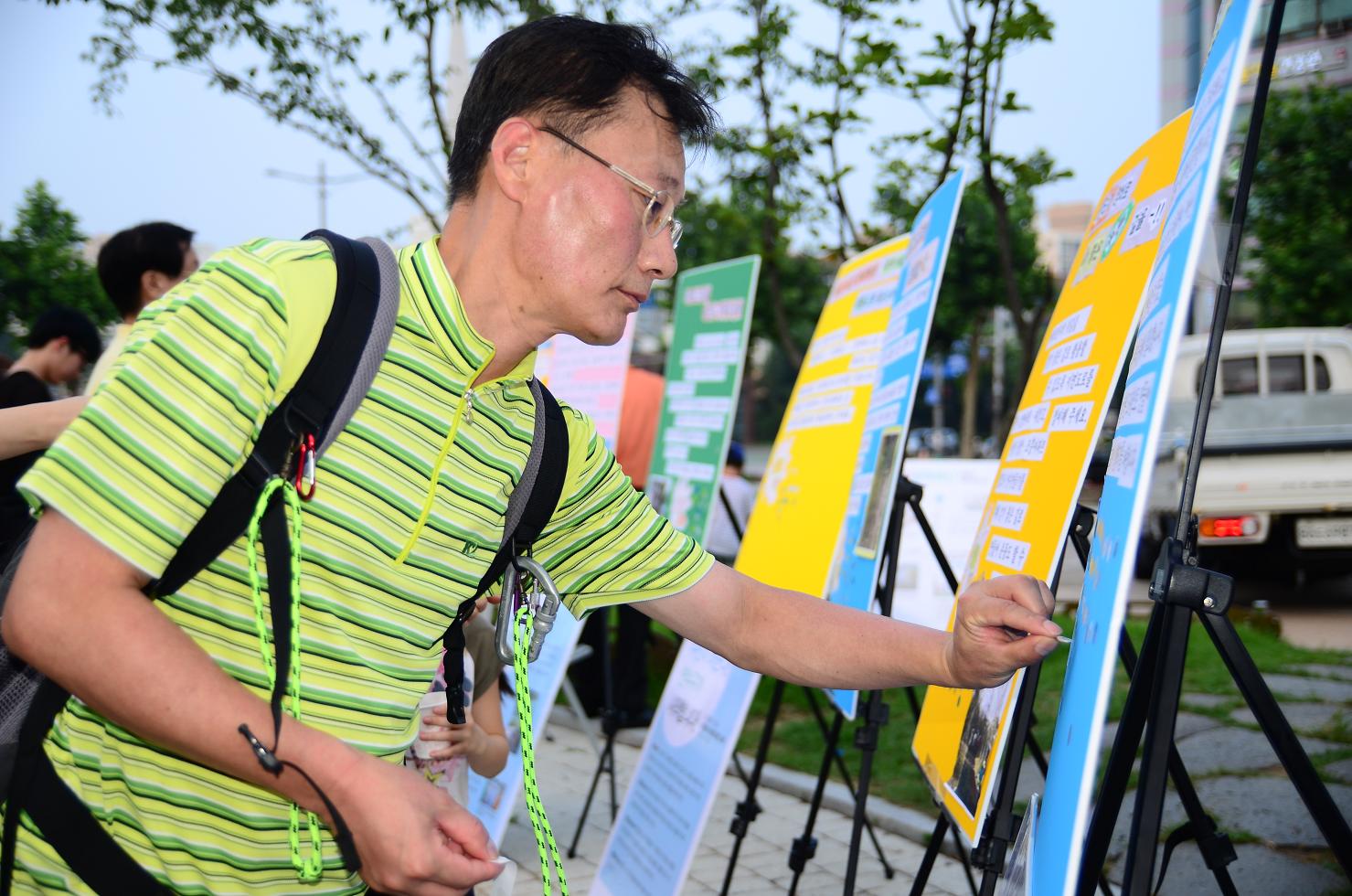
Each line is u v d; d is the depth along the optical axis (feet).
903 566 18.38
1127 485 4.33
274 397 3.94
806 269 72.69
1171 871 11.27
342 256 4.16
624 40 4.48
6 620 3.53
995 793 7.20
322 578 4.14
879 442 10.24
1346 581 30.76
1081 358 6.74
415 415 4.20
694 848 10.61
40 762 4.00
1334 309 39.45
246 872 4.17
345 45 22.97
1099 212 7.86
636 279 4.51
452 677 4.90
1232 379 30.94
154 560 3.59
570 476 5.12
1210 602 4.17
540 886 13.48
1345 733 14.92
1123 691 17.31
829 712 18.86
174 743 3.54
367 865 3.58
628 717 20.13
